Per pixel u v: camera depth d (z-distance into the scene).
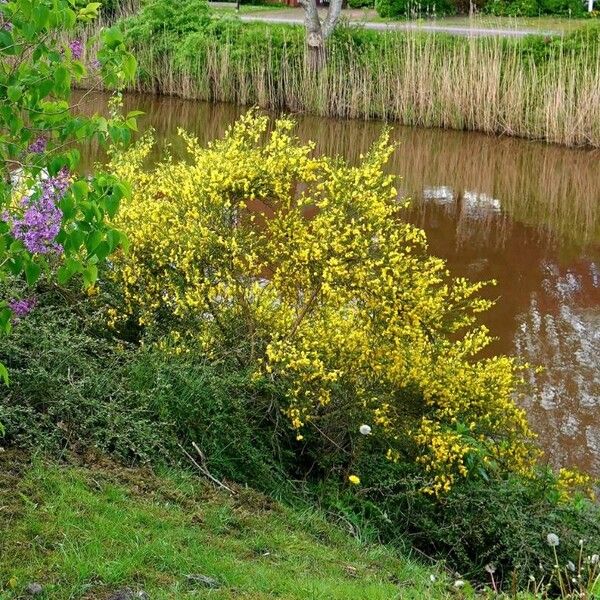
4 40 3.45
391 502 5.95
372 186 6.44
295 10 36.47
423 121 23.44
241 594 3.98
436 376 6.38
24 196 5.00
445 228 14.23
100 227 3.64
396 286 6.20
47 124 3.80
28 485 4.52
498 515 5.76
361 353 6.24
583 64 21.39
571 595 4.70
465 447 5.93
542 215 15.26
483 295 11.29
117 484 4.87
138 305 6.87
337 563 4.76
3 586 3.70
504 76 22.38
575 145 21.42
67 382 5.58
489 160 19.78
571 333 10.10
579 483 6.48
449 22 29.52
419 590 4.53
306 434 6.27
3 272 3.79
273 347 6.27
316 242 6.22
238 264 6.41
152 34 27.75
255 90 26.03
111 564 3.96
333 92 24.53
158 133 20.97
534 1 30.84
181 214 6.64
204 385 5.93
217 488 5.32
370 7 34.78
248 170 6.41
